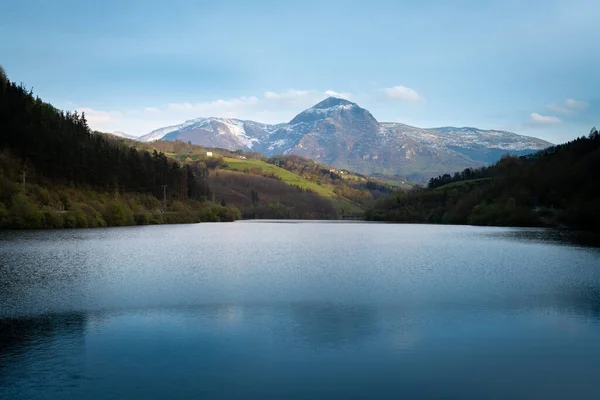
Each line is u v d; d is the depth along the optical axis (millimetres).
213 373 24062
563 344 28781
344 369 24703
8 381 22969
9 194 124375
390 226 195375
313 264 64812
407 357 26484
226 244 97938
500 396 21734
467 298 41688
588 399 21453
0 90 186750
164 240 104938
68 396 21406
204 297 41781
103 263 63438
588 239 108812
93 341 28984
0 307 37562
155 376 23656
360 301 40344
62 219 130125
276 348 27875
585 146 191500
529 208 173750
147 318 34438
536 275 54656
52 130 186500
